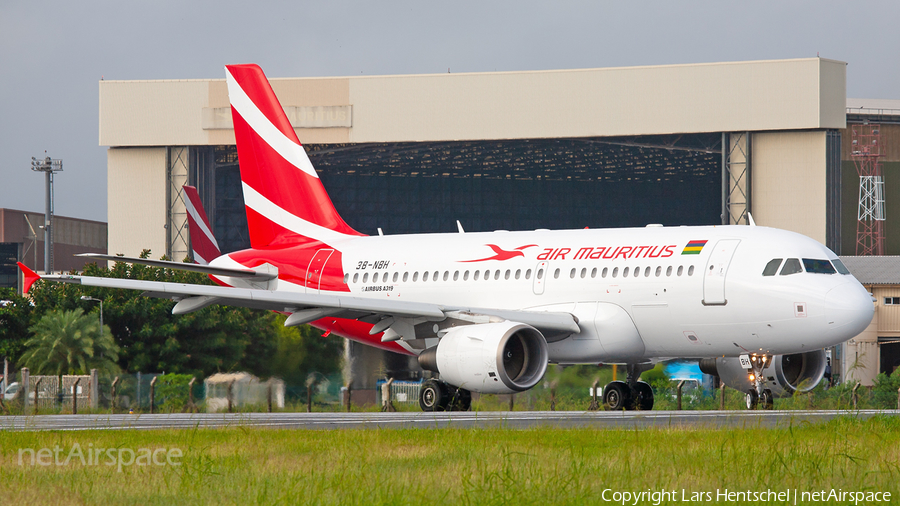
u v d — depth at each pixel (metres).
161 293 100.00
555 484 42.03
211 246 168.50
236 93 133.62
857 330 89.81
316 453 54.78
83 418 97.81
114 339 199.12
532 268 104.81
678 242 98.25
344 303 100.38
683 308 95.31
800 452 49.75
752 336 93.50
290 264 124.56
